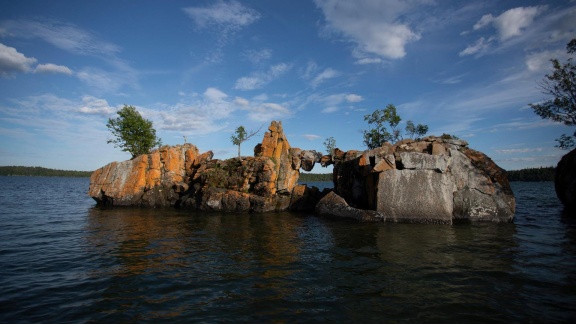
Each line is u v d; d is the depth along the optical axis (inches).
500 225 878.4
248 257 552.4
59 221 974.4
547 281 411.8
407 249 602.5
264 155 1450.5
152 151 1606.8
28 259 531.2
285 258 545.0
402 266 490.0
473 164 1027.9
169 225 914.7
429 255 555.2
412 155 995.9
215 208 1298.0
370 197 1093.1
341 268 483.2
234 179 1369.3
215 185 1374.3
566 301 347.6
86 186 4035.4
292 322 303.9
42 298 364.5
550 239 676.1
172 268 484.4
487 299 355.6
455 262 508.4
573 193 1114.1
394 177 995.9
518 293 372.5
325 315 318.7
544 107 1116.5
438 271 460.4
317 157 1531.7
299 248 621.6
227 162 1480.1
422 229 831.7
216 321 307.1
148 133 1886.1
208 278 437.1
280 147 1462.8
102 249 607.2
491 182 994.7
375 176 1066.7
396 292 380.8
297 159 1459.2
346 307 338.0
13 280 425.4
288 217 1118.4
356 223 960.3
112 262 516.1
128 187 1481.3
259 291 387.5
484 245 627.2
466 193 983.0
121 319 312.0
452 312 323.3
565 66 1083.9
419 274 448.8
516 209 1256.8
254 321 306.7
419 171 976.3
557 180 1236.5
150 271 468.1
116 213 1197.7
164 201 1475.1
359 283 414.6
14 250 594.2
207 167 1496.1
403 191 977.5
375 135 1649.9
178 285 408.8
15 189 2792.8
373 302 350.6
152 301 356.8
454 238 702.5
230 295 374.6
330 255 564.7
